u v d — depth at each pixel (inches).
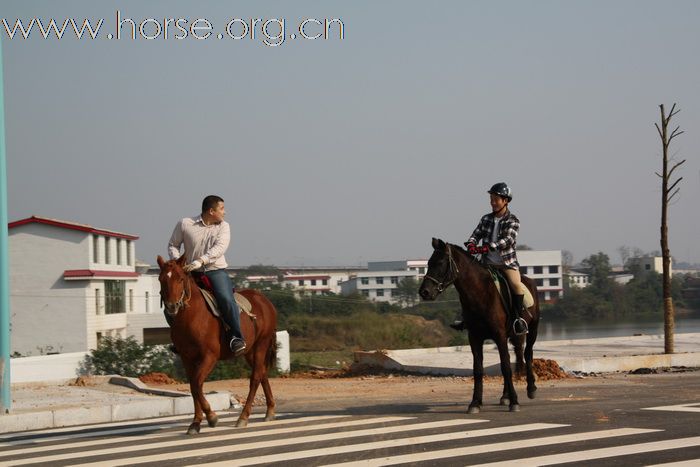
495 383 714.2
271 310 492.4
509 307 481.4
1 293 548.7
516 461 325.7
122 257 2298.2
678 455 325.7
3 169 565.3
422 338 2849.4
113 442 428.5
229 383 866.1
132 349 1263.5
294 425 450.0
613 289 4431.6
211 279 444.5
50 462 375.2
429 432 401.7
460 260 460.1
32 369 1053.2
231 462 349.7
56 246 2031.3
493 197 494.0
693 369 814.5
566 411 456.8
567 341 1223.5
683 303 4485.7
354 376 932.0
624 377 734.5
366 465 330.3
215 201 452.4
